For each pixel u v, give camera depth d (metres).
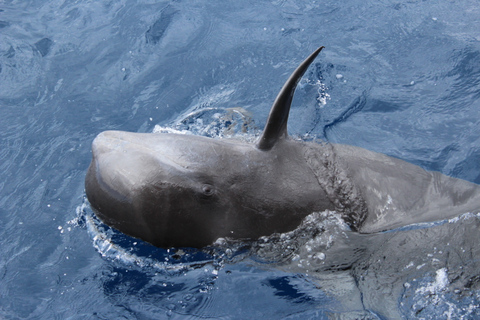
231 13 7.59
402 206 4.00
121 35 7.29
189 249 3.93
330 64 6.38
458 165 4.92
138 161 3.80
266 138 3.89
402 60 6.40
